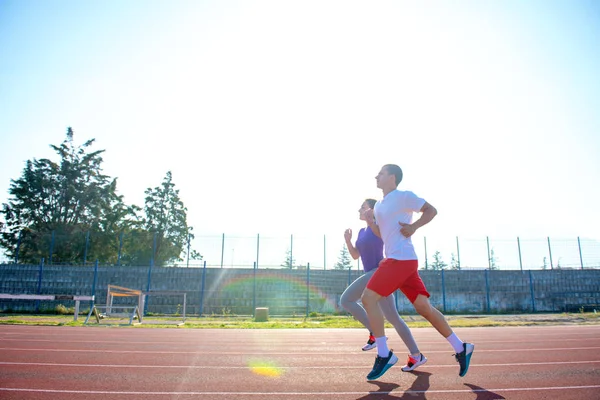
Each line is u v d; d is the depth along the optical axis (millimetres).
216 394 3283
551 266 23469
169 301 20328
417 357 4270
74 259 33438
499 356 5527
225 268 20969
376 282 3605
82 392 3328
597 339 8273
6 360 4969
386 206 3732
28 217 36250
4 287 20234
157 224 38281
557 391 3420
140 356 5391
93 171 39250
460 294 22641
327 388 3502
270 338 8625
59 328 10852
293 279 21203
